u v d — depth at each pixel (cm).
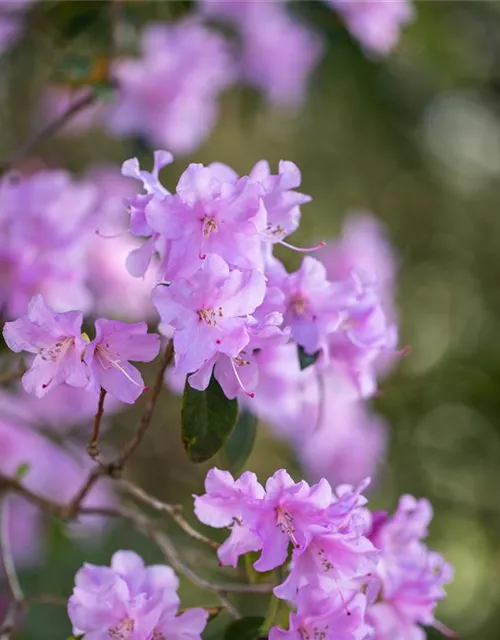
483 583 243
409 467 238
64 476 158
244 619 115
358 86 202
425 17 193
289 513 110
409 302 261
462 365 254
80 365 109
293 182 112
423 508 117
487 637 240
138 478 208
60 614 167
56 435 146
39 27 159
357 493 111
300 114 229
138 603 111
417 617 116
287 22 167
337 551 110
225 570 133
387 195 255
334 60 184
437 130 236
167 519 185
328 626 110
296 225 113
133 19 153
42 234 133
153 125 151
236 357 110
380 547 116
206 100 154
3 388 136
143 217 111
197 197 110
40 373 110
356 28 155
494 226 273
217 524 111
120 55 147
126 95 149
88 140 208
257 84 174
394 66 199
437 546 236
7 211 134
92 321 130
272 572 117
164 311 108
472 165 258
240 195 110
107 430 191
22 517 163
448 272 268
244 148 242
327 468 167
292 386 123
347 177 248
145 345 110
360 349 117
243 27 164
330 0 155
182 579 163
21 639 160
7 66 176
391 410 240
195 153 229
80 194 135
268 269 114
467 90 225
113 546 170
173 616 112
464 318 265
